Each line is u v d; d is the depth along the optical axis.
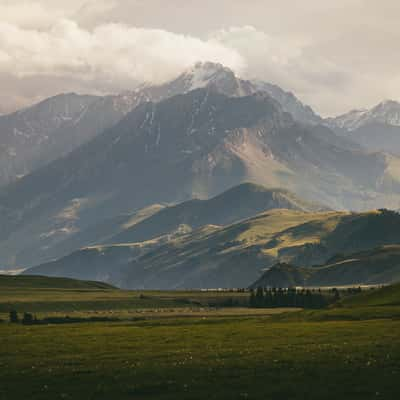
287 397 93.31
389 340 138.00
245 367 113.12
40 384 106.81
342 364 111.50
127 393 98.69
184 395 95.75
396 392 93.50
